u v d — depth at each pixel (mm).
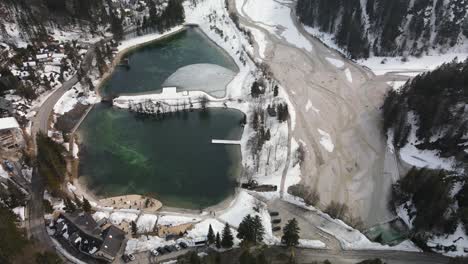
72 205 83312
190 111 123812
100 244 76312
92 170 102000
